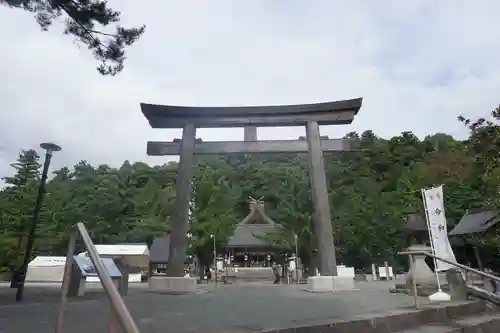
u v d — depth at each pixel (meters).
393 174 61.78
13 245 32.19
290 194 43.56
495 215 19.77
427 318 7.20
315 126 18.36
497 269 24.16
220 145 18.70
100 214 62.72
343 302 9.98
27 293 15.45
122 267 14.32
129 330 2.19
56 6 9.40
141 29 10.33
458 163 51.97
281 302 10.45
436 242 12.95
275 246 41.66
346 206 52.66
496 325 7.56
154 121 18.69
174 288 16.20
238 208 65.62
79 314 8.19
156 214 64.00
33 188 40.00
